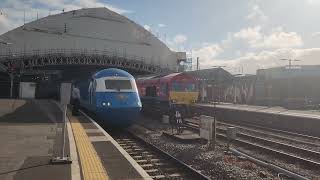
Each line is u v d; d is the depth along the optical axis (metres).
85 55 102.44
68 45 114.38
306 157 17.02
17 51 103.88
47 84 86.12
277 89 57.38
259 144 20.55
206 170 14.34
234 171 13.71
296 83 55.66
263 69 60.81
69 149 14.03
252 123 32.34
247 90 61.06
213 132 18.27
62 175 10.23
